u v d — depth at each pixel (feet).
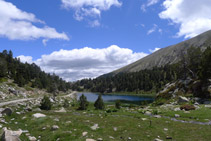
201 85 146.10
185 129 56.18
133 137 46.93
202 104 114.52
